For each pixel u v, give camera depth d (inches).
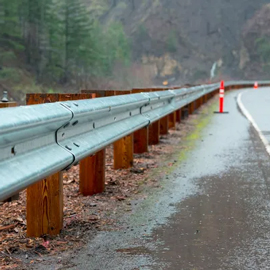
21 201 328.8
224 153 518.3
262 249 232.1
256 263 213.9
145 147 520.4
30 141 201.6
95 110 275.3
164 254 225.5
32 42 5032.0
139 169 431.5
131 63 7755.9
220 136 661.9
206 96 1487.5
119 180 391.2
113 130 334.6
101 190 346.9
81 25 5403.5
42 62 4953.3
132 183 380.8
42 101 302.8
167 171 427.5
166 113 565.9
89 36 5462.6
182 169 435.5
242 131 716.0
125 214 294.2
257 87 3467.0
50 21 5137.8
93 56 5561.0
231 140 618.5
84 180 344.5
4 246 235.5
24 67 4726.9
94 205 314.0
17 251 228.2
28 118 188.4
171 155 510.9
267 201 322.7
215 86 1802.4
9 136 176.4
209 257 221.1
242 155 504.1
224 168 437.1
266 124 813.9
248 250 230.5
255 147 557.3
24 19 5039.4
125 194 345.1
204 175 408.5
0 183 168.7
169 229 263.9
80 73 5319.9
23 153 195.9
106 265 211.9
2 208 311.1
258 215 290.2
